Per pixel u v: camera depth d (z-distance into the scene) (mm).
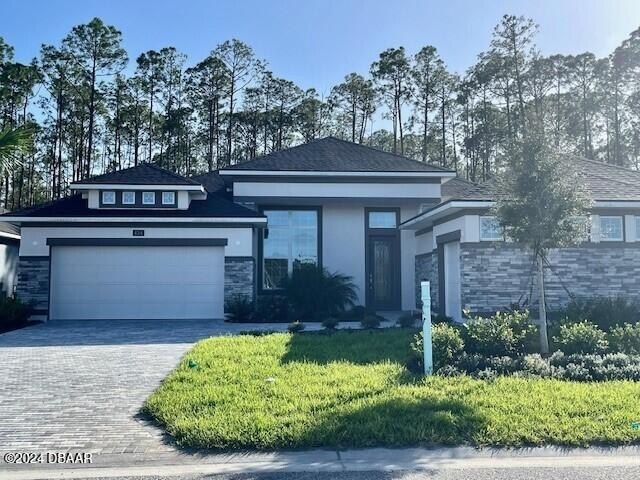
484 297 14938
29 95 42562
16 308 16375
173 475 5336
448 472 5316
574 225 10383
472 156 46844
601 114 43656
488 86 42281
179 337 13961
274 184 20812
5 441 6199
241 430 6219
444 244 17547
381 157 22219
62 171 46594
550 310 14812
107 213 18688
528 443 5992
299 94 48125
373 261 21703
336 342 12047
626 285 15336
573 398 7273
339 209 21609
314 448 5961
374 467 5473
